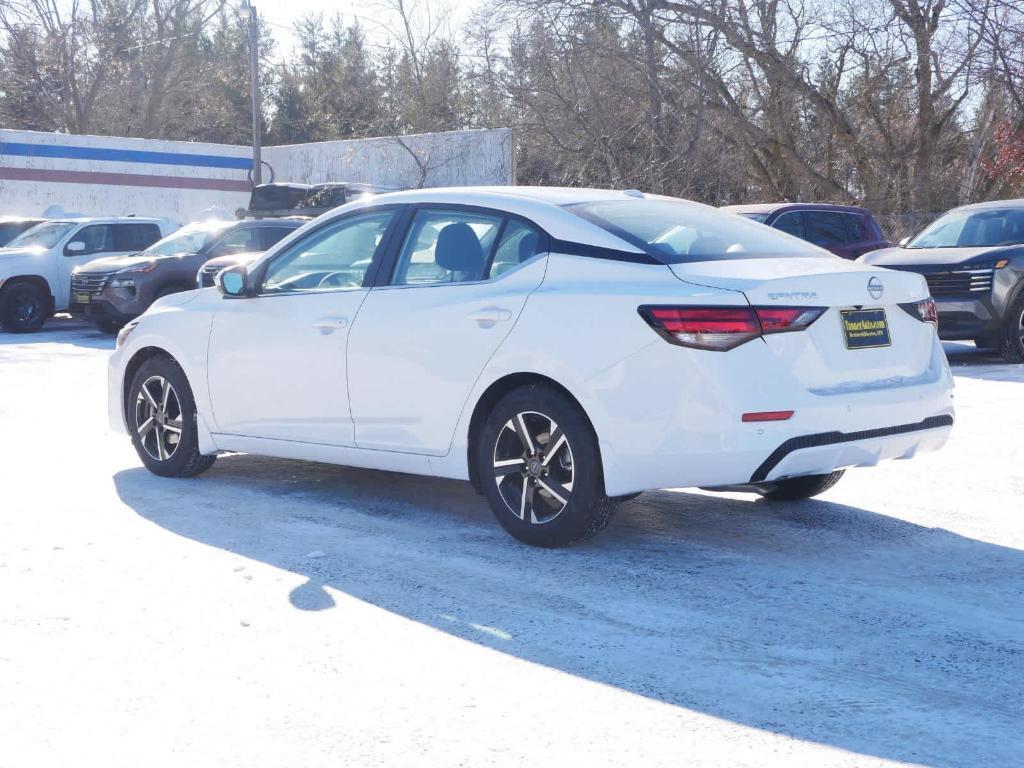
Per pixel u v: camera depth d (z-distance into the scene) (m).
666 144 26.92
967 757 3.05
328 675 3.64
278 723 3.27
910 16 26.36
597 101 27.30
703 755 3.05
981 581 4.67
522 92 28.06
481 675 3.64
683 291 4.68
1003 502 6.06
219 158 32.72
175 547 5.19
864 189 29.42
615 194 5.66
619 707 3.38
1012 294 12.18
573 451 4.91
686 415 4.60
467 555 5.06
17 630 4.05
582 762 3.01
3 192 28.98
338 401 5.78
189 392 6.59
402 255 5.69
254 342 6.16
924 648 3.88
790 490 6.09
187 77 52.69
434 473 5.48
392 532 5.49
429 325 5.39
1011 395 9.98
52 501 6.14
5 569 4.82
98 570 4.81
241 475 6.88
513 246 5.29
